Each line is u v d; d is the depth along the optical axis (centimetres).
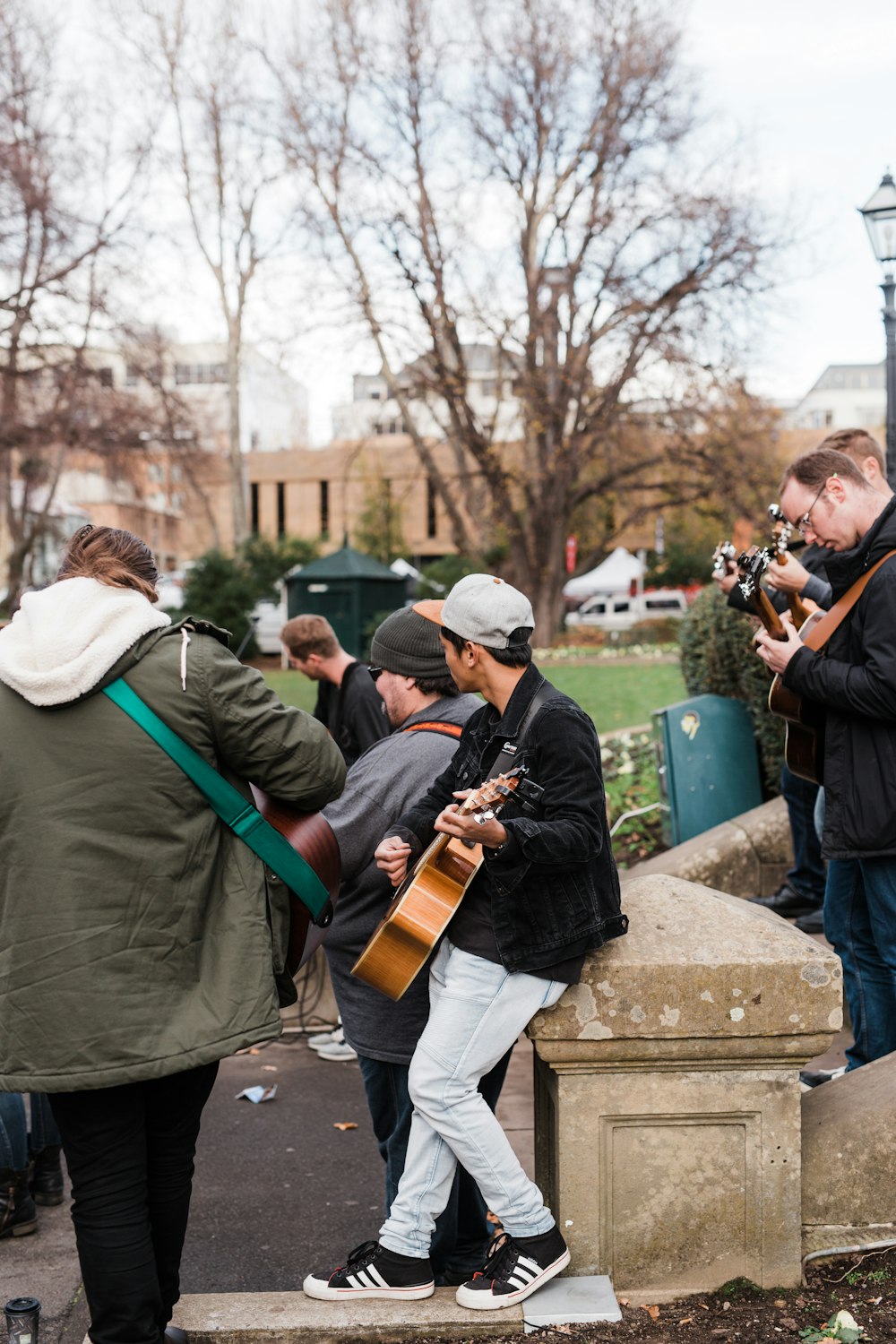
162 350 3112
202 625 245
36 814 228
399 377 3088
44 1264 331
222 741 239
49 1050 220
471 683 270
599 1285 271
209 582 2619
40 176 2622
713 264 2567
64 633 230
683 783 655
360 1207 370
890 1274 277
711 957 269
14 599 2169
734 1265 277
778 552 379
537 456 2967
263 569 2822
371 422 3325
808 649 349
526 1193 268
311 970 539
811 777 383
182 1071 231
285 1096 468
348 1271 276
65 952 223
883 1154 283
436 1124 264
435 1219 284
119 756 229
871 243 850
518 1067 489
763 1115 275
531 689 264
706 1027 267
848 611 352
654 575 5078
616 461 2961
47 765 229
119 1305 235
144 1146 243
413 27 2573
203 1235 352
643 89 2541
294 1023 539
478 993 262
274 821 257
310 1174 395
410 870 280
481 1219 304
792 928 285
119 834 228
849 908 373
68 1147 239
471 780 272
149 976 227
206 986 234
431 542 6662
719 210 2561
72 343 2883
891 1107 287
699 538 4725
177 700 234
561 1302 265
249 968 236
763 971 268
